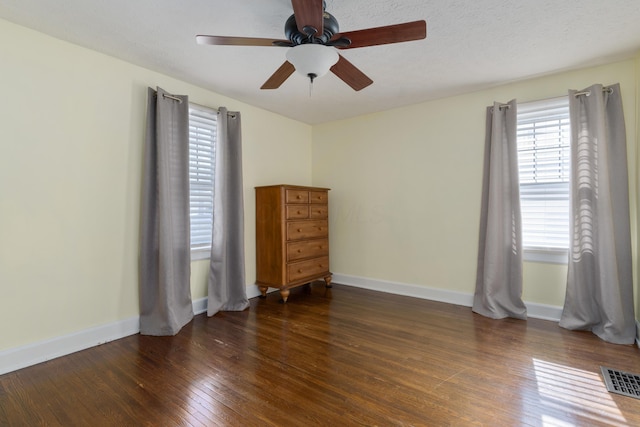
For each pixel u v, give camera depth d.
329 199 4.48
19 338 2.09
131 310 2.66
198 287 3.20
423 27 1.58
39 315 2.17
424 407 1.64
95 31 2.16
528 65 2.68
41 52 2.18
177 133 2.87
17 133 2.08
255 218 3.79
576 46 2.35
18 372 2.03
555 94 2.87
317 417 1.58
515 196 2.95
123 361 2.17
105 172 2.50
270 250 3.64
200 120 3.20
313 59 1.75
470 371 2.00
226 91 3.29
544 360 2.13
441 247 3.54
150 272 2.69
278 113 4.07
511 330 2.67
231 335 2.61
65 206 2.29
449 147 3.47
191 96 3.10
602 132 2.50
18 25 2.08
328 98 3.50
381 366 2.08
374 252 4.06
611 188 2.53
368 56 2.51
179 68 2.74
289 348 2.36
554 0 1.82
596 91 2.54
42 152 2.19
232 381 1.91
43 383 1.90
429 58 2.54
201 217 3.25
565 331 2.63
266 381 1.91
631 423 1.51
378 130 4.01
